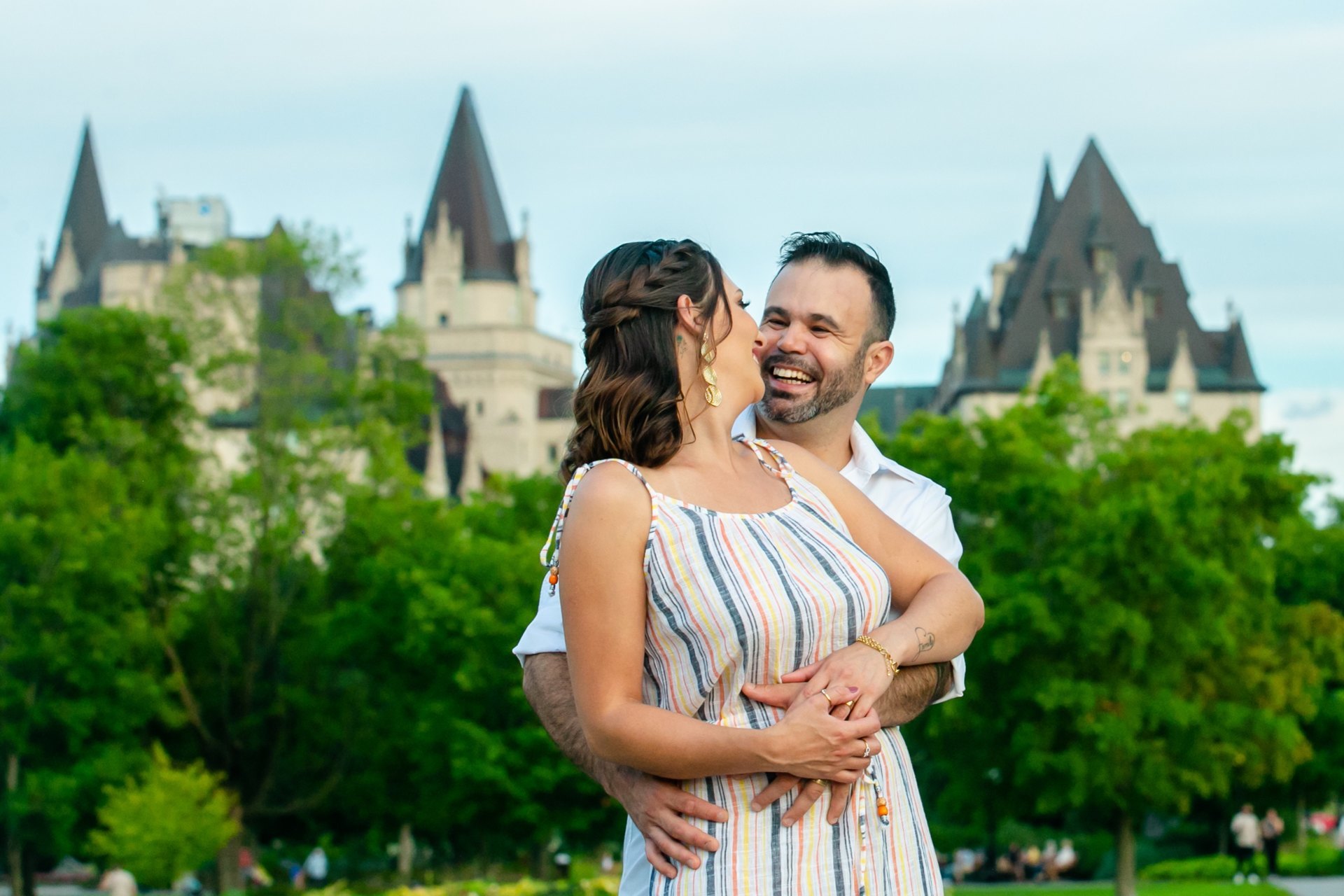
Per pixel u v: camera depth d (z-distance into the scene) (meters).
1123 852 26.34
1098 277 98.06
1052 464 27.22
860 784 2.57
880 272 3.81
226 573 37.50
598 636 2.48
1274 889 26.08
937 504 3.85
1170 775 25.17
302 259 39.22
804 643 2.50
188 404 41.47
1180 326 97.81
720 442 2.67
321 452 39.88
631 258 2.63
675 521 2.51
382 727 33.94
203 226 111.00
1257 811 39.16
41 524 30.77
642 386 2.57
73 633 30.33
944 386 112.50
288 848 48.41
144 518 32.41
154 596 37.03
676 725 2.43
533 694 2.94
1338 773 34.41
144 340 40.62
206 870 39.62
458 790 29.75
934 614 2.67
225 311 41.44
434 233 127.38
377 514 36.31
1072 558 24.56
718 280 2.64
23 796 30.08
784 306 3.77
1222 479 26.25
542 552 2.68
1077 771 24.41
